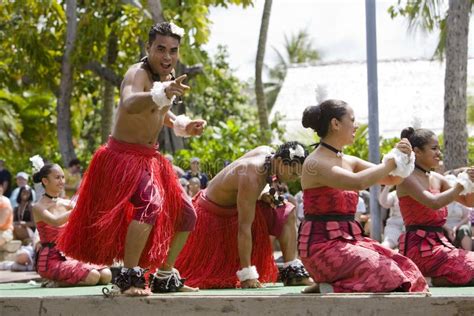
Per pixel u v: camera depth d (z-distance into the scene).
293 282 6.39
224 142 15.15
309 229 4.88
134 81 4.80
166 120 5.34
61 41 16.94
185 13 15.06
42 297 4.65
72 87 16.16
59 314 4.62
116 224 4.82
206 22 15.34
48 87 16.86
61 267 6.61
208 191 6.36
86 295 4.71
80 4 16.62
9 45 17.05
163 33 4.91
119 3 15.62
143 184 4.80
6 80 17.25
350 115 4.89
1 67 17.08
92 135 25.59
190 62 15.23
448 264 5.80
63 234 5.05
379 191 8.70
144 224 4.72
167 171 5.06
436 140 5.89
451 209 8.64
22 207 12.02
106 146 4.95
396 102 25.12
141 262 4.93
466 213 8.67
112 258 4.89
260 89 18.75
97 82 17.86
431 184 5.99
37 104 19.92
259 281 6.47
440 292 5.23
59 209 6.86
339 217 4.87
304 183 4.93
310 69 27.17
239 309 4.39
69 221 5.02
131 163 4.84
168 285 5.35
